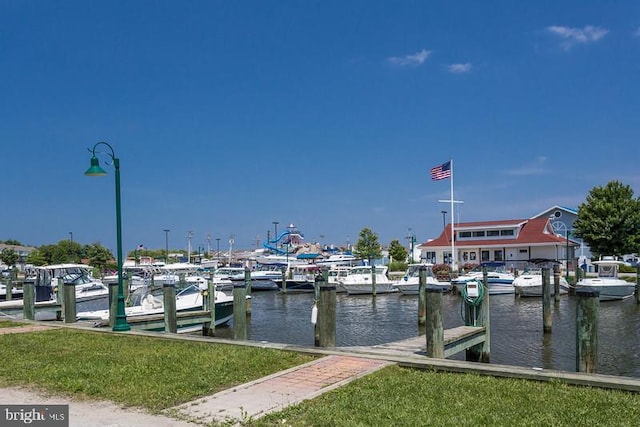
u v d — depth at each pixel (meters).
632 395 8.13
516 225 68.38
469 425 6.82
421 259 73.12
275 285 53.50
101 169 16.84
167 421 7.23
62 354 12.16
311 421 7.05
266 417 7.24
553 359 19.08
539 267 57.00
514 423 6.89
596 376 8.91
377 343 23.22
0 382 9.58
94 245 90.62
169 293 20.62
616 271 39.50
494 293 43.28
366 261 75.00
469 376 9.46
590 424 6.84
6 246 121.94
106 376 9.73
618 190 59.25
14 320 20.45
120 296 17.03
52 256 92.56
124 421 7.27
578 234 60.78
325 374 9.76
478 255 70.56
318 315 13.38
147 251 124.81
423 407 7.59
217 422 7.13
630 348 20.81
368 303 40.44
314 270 60.44
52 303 28.31
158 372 10.01
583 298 11.84
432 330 11.97
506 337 23.59
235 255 109.06
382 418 7.09
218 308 26.48
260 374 9.88
